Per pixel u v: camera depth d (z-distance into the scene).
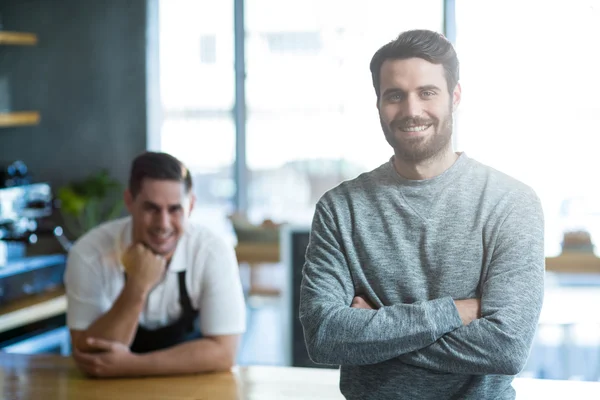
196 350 2.17
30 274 3.52
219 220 6.00
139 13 5.51
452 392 1.51
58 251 3.80
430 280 1.53
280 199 6.02
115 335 2.20
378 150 5.89
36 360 2.31
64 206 5.12
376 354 1.49
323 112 5.91
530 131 5.61
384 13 5.72
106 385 2.06
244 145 5.97
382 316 1.49
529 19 5.53
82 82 5.61
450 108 1.53
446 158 1.55
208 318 2.25
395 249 1.54
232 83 5.90
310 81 5.89
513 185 1.56
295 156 5.97
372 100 5.84
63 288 3.65
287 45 5.87
